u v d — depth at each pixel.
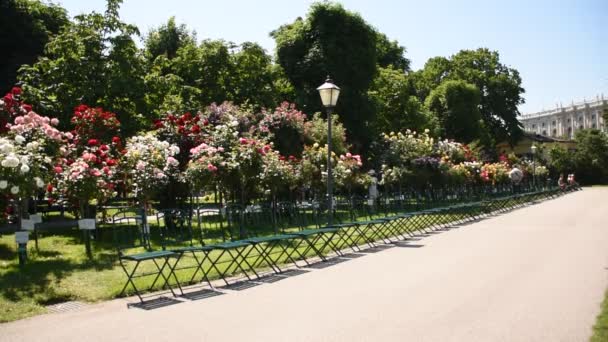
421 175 23.66
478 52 57.47
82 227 9.55
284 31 30.19
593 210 23.62
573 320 5.67
